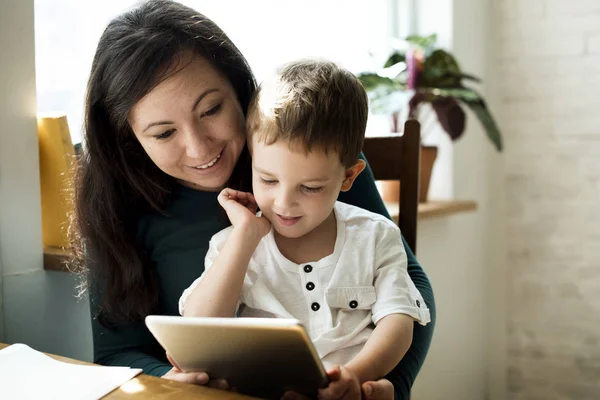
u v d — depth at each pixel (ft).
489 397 8.45
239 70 3.47
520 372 8.36
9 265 3.98
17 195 4.00
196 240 3.63
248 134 3.06
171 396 2.28
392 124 6.89
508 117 8.17
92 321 3.66
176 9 3.35
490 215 8.38
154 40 3.12
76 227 3.70
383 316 2.88
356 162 3.12
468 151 7.85
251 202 3.22
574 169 7.82
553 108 7.86
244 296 3.02
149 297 3.57
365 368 2.62
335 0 7.12
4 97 3.88
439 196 7.66
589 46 7.59
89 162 3.54
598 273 7.80
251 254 2.94
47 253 4.13
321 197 2.86
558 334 8.09
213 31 3.38
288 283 3.01
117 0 5.38
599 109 7.60
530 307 8.23
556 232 8.00
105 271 3.56
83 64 5.25
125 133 3.49
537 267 8.15
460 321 7.83
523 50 7.98
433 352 7.27
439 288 7.30
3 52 3.85
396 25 7.81
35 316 4.13
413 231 4.37
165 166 3.30
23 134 4.00
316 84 2.87
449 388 7.65
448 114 6.56
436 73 6.59
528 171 8.10
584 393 7.99
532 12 7.88
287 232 2.94
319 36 6.94
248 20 6.03
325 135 2.76
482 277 8.30
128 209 3.66
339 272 2.99
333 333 2.87
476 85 7.89
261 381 2.42
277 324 2.05
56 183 4.19
